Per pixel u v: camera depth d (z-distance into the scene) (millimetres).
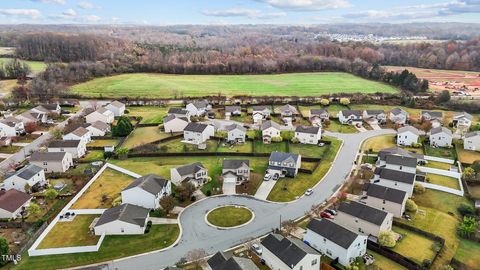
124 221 71438
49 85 185750
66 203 83750
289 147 118812
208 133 125250
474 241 70312
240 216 79000
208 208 82438
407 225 73312
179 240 70625
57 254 66125
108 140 125750
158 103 175125
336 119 151125
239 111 157250
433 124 136125
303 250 59000
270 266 62125
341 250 62219
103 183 93812
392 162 96750
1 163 105750
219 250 67375
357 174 98750
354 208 73312
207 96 184750
